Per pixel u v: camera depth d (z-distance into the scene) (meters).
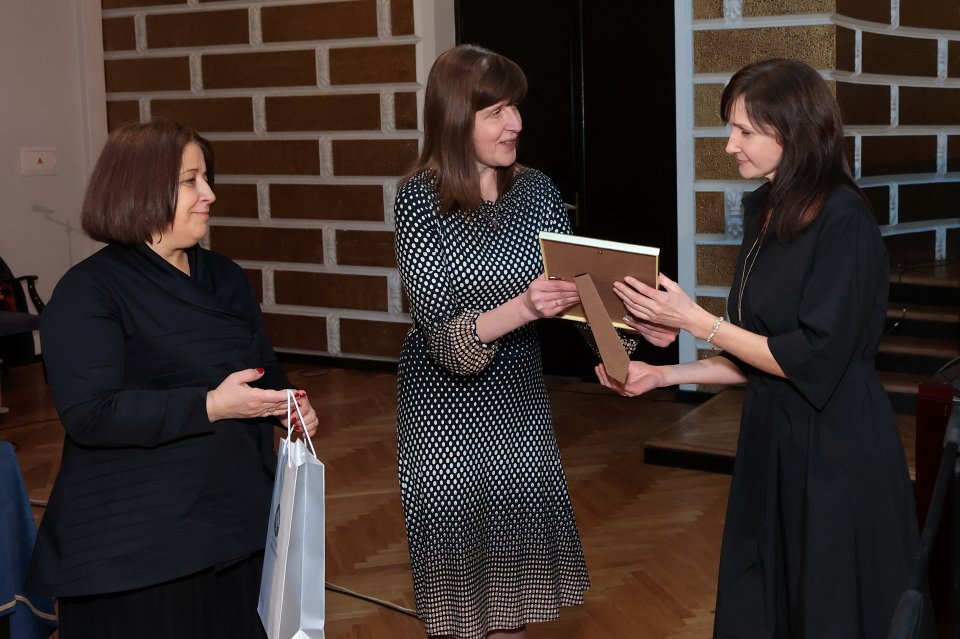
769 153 2.20
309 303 7.39
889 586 2.17
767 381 2.27
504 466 2.54
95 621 2.01
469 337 2.30
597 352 2.54
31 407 6.36
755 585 2.28
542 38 6.49
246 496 2.10
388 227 7.02
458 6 6.75
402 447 2.54
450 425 2.49
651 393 6.30
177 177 2.02
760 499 2.26
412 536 2.53
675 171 6.24
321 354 7.42
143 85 7.70
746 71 2.21
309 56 7.07
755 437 2.28
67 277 2.00
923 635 2.17
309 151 7.20
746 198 2.34
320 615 1.87
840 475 2.16
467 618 2.52
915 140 6.24
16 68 7.33
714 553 3.90
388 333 7.14
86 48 7.68
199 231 2.07
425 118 2.45
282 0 7.09
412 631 3.34
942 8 6.25
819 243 2.14
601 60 6.34
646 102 6.26
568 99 6.46
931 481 2.68
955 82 6.46
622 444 5.33
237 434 2.10
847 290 2.10
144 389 2.02
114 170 2.02
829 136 2.16
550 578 2.61
